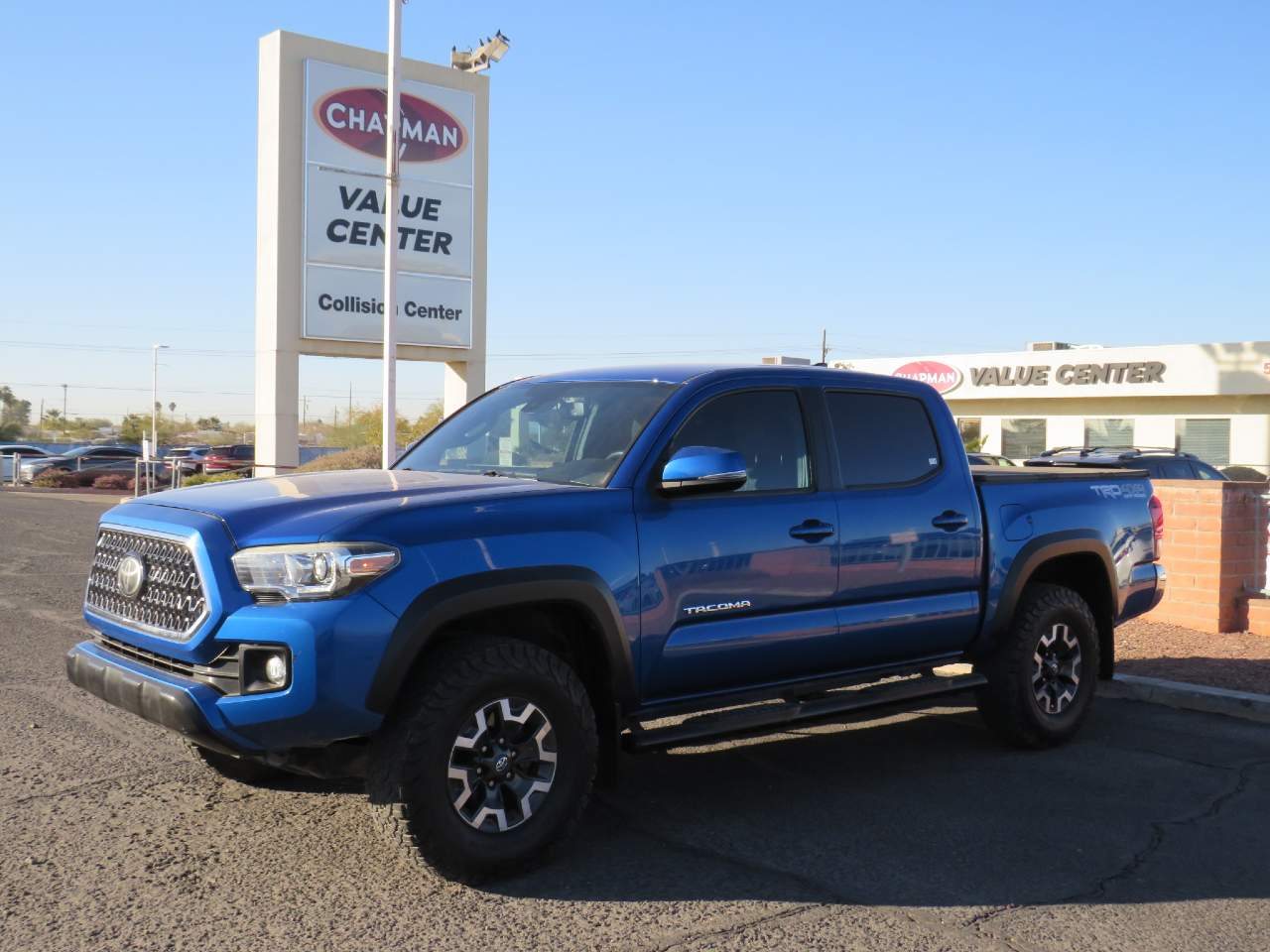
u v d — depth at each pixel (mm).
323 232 24562
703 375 5223
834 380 5637
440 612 4102
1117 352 36969
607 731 4676
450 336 26484
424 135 25812
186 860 4434
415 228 25844
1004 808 5277
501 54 26719
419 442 5883
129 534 4531
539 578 4336
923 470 5844
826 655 5348
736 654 4965
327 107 24484
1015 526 6129
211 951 3658
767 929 3912
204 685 4008
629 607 4605
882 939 3848
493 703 4207
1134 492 6949
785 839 4828
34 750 5859
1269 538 10000
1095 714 7227
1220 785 5664
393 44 17031
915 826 5016
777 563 5086
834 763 6047
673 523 4781
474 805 4219
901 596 5629
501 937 3801
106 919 3885
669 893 4215
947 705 7457
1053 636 6316
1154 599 7055
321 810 5039
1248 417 35125
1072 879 4426
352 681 3928
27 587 12398
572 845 4707
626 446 4891
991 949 3789
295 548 3977
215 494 4605
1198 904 4188
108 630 4551
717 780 5699
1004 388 39625
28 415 143000
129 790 5262
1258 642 9211
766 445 5262
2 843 4574
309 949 3684
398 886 4215
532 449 5215
